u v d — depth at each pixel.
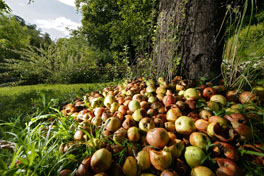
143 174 0.88
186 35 2.32
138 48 3.37
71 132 1.33
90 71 8.99
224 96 1.64
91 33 17.06
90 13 16.70
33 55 9.19
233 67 1.87
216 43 2.21
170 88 1.97
